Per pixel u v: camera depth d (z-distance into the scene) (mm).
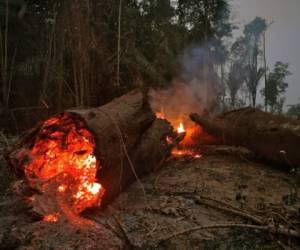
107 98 7426
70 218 3133
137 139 4195
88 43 7074
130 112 4008
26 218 3252
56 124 3566
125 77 8773
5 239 2705
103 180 3332
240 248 2693
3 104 8492
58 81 7793
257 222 3090
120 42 8531
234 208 3459
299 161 5184
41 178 3438
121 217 3314
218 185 4461
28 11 10117
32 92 9391
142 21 10578
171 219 3283
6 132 7914
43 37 9188
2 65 8438
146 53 10930
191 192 4121
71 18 7094
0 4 9672
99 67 7406
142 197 3936
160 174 5016
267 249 2674
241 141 6113
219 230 3031
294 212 3240
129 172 4125
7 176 4320
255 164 5812
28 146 3574
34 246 2668
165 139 5426
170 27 12289
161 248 2680
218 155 6410
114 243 2729
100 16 7762
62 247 2645
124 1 8789
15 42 9758
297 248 2660
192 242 2795
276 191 4242
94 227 2986
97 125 3234
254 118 6062
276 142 5426
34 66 8758
